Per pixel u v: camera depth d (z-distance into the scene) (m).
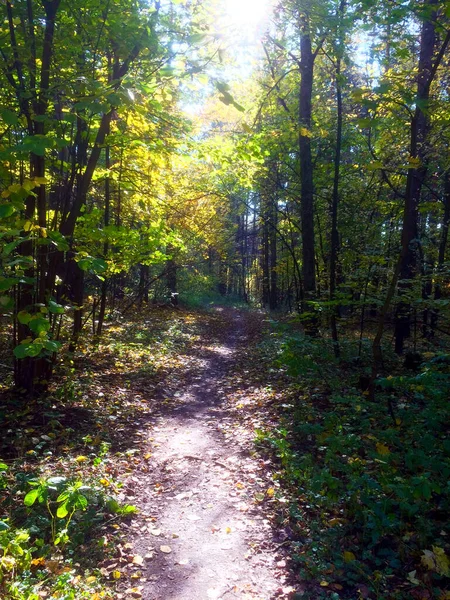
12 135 5.92
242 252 42.69
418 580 3.36
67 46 6.25
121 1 6.61
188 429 7.13
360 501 4.31
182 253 17.86
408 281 8.02
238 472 5.43
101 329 13.13
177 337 16.11
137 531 4.16
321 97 14.10
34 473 4.78
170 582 3.49
